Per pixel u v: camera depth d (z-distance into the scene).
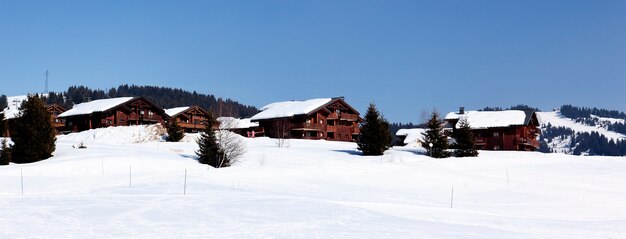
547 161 52.41
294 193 29.83
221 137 44.16
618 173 44.66
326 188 33.28
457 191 33.66
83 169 37.03
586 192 33.47
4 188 29.31
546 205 28.55
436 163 48.78
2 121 55.41
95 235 15.62
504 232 17.55
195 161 43.19
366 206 24.31
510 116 84.62
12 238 15.02
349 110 92.25
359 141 54.34
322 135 87.19
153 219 19.03
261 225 17.98
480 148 85.19
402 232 16.89
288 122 84.44
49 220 18.53
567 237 16.98
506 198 30.95
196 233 16.23
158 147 55.19
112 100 88.44
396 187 35.22
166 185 30.77
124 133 66.56
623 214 25.56
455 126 87.00
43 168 36.19
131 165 39.00
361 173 41.38
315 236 15.98
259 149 53.50
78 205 22.73
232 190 29.50
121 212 20.70
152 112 90.38
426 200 29.53
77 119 87.12
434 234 16.59
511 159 52.75
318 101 89.44
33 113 41.25
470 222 20.34
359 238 15.74
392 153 55.62
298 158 47.97
